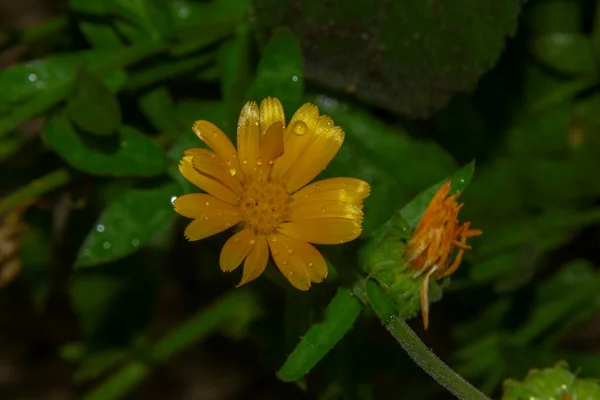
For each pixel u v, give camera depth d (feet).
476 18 1.89
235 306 2.05
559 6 2.06
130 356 2.06
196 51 1.96
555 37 2.05
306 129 1.71
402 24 1.89
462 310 2.08
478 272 2.02
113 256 1.84
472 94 2.06
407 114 1.93
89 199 2.00
